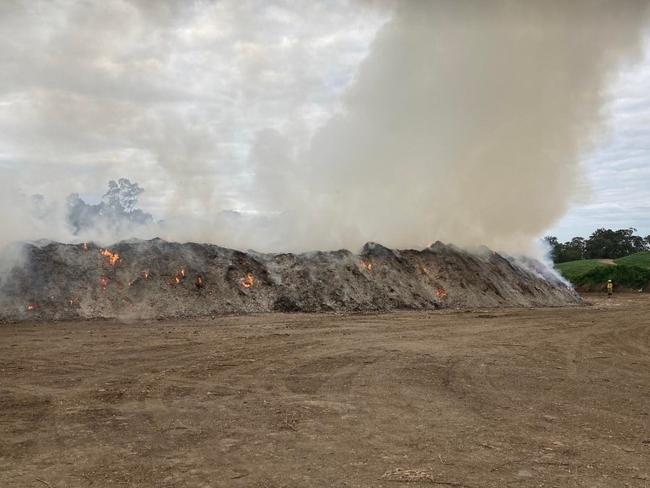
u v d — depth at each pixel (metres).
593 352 15.01
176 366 11.83
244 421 7.86
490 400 9.33
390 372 11.54
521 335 17.98
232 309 22.59
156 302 21.48
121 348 13.91
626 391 10.25
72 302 20.25
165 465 6.10
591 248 115.44
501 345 15.74
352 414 8.29
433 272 29.86
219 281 23.77
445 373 11.58
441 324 20.28
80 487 5.48
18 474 5.83
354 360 12.82
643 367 12.93
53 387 9.85
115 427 7.55
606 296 45.09
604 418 8.28
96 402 8.88
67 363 11.98
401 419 8.04
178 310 21.42
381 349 14.42
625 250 114.50
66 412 8.27
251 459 6.30
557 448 6.76
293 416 8.15
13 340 14.97
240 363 12.26
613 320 22.89
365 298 25.78
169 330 17.27
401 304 26.36
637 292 50.88
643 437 7.31
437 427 7.64
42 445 6.78
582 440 7.13
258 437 7.13
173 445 6.80
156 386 10.02
